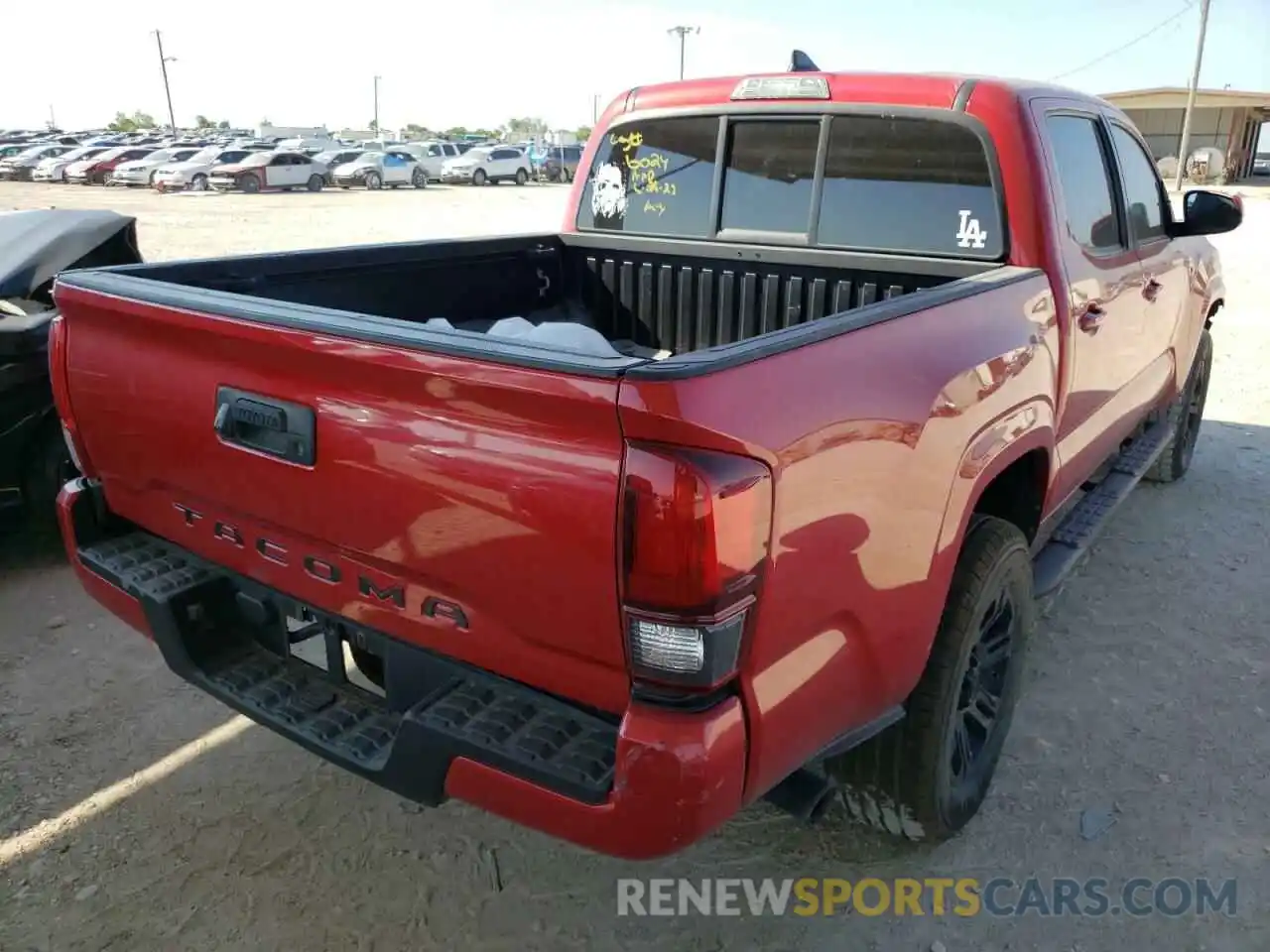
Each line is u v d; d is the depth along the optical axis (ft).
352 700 8.13
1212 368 28.96
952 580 8.86
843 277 12.08
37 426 15.16
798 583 6.48
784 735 6.67
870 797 9.10
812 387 6.48
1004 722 10.20
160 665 13.00
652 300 13.93
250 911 8.90
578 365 5.84
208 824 10.00
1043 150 10.78
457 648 7.13
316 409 7.20
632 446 5.78
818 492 6.51
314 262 11.43
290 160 119.85
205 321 7.59
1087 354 11.41
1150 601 14.66
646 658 6.01
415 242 12.55
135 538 9.47
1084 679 12.61
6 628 13.91
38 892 9.05
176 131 264.31
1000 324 9.08
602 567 6.02
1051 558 11.89
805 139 12.11
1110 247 12.42
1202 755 11.12
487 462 6.36
